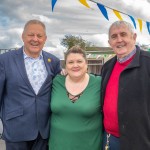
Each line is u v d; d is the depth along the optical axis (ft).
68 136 11.63
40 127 12.09
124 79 10.70
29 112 11.87
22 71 11.98
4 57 12.15
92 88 12.04
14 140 11.93
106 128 11.52
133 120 10.33
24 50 12.39
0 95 12.08
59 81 12.46
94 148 11.73
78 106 11.59
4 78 11.91
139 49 11.17
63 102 11.80
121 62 11.26
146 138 10.28
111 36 11.35
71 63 12.05
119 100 10.63
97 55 47.16
